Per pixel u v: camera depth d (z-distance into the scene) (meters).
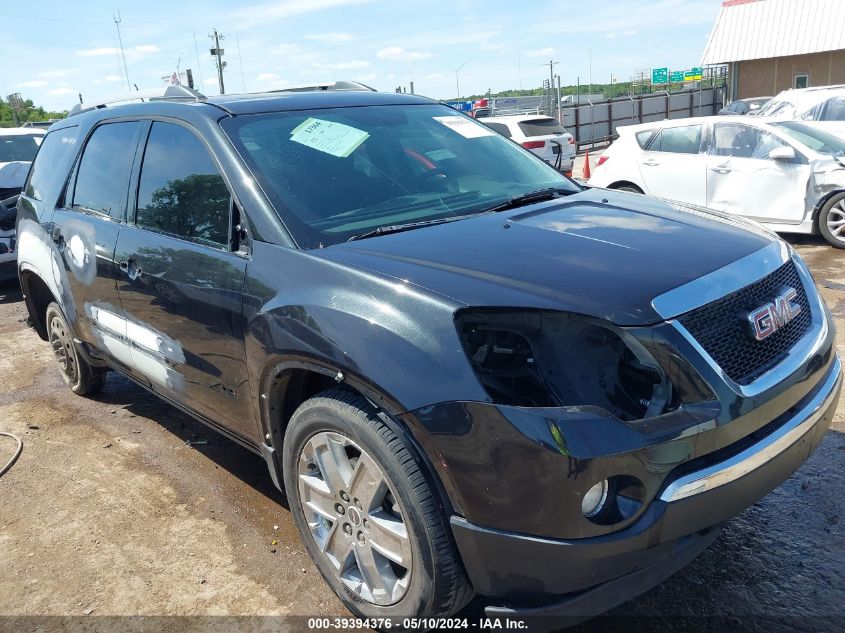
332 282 2.50
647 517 2.06
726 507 2.18
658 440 2.04
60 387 5.50
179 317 3.21
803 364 2.42
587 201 3.28
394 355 2.21
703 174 9.15
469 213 3.12
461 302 2.20
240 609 2.83
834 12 29.86
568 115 28.20
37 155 5.02
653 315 2.14
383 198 3.12
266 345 2.64
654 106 31.19
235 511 3.54
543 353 2.15
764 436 2.28
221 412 3.21
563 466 1.97
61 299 4.45
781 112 12.05
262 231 2.84
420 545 2.24
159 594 2.95
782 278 2.63
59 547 3.34
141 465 4.10
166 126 3.53
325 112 3.56
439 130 3.80
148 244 3.40
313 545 2.75
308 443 2.61
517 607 2.18
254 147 3.13
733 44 32.59
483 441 2.06
